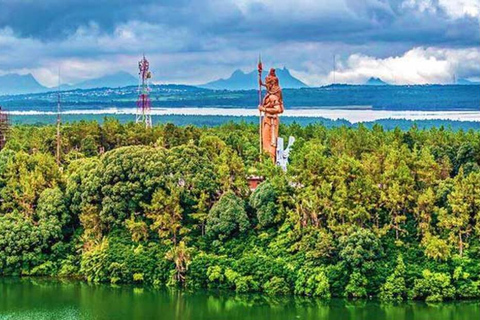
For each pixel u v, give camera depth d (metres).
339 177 143.88
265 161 161.50
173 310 129.00
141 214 149.12
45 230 148.50
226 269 137.38
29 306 130.25
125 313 127.19
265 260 137.00
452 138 188.12
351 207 139.75
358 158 177.75
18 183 156.38
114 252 143.50
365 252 131.88
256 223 147.25
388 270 132.62
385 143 181.38
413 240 139.00
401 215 141.62
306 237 137.50
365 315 125.38
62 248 149.38
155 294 136.50
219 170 151.88
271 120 173.88
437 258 133.12
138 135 197.62
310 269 133.75
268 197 145.12
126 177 148.25
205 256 140.00
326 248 134.00
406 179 142.38
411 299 130.00
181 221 148.38
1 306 130.00
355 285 131.12
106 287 140.62
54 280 145.00
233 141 193.75
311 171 146.88
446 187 142.25
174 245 144.12
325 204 140.00
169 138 194.75
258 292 134.88
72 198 152.62
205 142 179.12
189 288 138.12
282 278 134.00
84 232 150.50
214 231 144.38
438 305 128.25
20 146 194.75
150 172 147.50
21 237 147.38
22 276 147.12
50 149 197.12
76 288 140.38
